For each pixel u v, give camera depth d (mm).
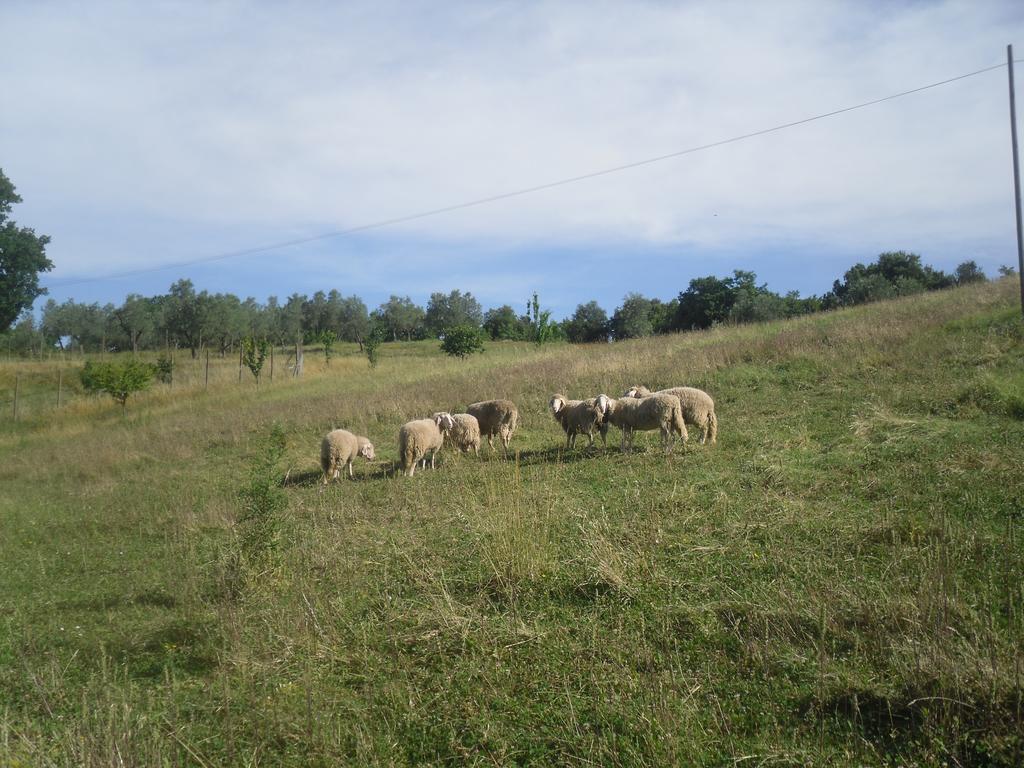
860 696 4641
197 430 22344
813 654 5152
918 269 54938
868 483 8641
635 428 12570
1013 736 3957
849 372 15383
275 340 73312
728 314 50938
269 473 8688
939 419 11188
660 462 11312
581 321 75125
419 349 65625
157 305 73688
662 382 17547
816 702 4660
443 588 6996
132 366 33406
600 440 14414
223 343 66875
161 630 7066
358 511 10672
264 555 8008
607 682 5180
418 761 4664
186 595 7906
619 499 9320
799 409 13492
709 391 16125
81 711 5480
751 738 4441
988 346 14914
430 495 11141
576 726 4684
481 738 4758
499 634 6047
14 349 65438
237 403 29188
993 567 5941
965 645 4676
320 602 6969
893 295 43781
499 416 14438
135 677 6191
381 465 15172
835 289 58906
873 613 5395
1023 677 4254
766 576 6551
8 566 10242
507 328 80688
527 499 9391
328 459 14156
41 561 10047
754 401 14758
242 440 20484
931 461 9094
